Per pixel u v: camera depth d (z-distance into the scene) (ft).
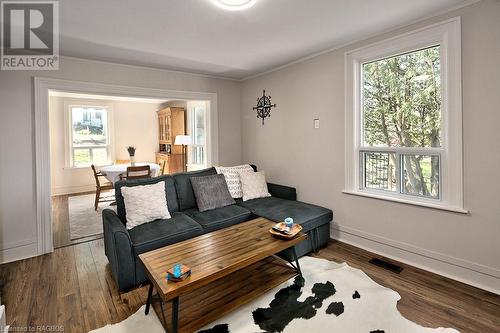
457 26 7.18
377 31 8.68
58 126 19.99
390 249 9.11
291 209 10.19
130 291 7.42
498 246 6.90
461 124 7.30
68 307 6.73
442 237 7.88
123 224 8.32
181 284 5.35
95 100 21.40
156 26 7.92
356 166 10.02
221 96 14.56
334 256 9.29
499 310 6.33
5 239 9.27
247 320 6.13
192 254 6.64
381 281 7.66
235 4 6.72
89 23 7.62
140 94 12.07
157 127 24.49
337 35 9.00
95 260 9.37
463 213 7.39
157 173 17.47
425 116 8.30
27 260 9.38
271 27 8.20
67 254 9.86
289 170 12.59
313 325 5.94
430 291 7.12
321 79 10.80
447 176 7.76
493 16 6.66
